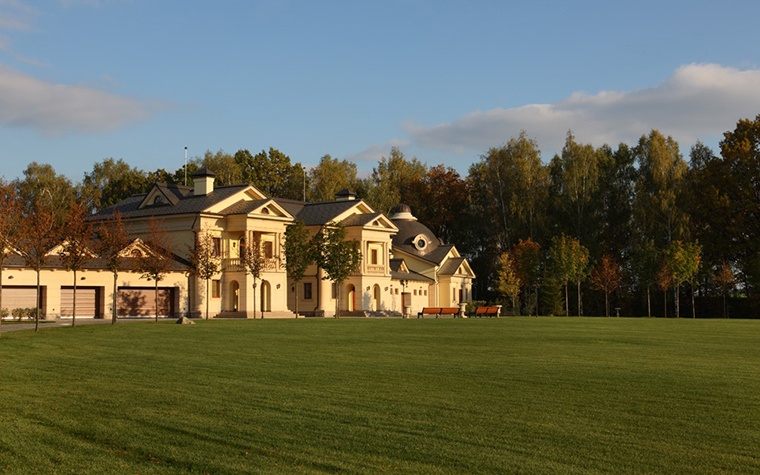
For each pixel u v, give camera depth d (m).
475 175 120.56
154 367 24.03
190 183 106.25
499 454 12.92
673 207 92.12
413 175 129.25
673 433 14.48
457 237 120.69
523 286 103.50
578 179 101.19
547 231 100.94
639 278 94.12
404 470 12.01
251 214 66.81
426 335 39.50
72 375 22.11
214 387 19.81
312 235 78.25
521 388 19.75
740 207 91.06
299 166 119.88
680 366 24.94
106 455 13.01
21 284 54.44
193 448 13.39
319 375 22.19
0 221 38.41
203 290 65.81
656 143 96.62
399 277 89.31
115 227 54.25
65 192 99.50
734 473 11.84
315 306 77.62
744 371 23.62
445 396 18.47
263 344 32.53
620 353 29.66
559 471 11.94
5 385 20.12
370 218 80.25
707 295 98.31
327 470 12.05
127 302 61.72
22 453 13.12
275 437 14.12
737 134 94.00
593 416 16.03
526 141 107.50
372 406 17.09
